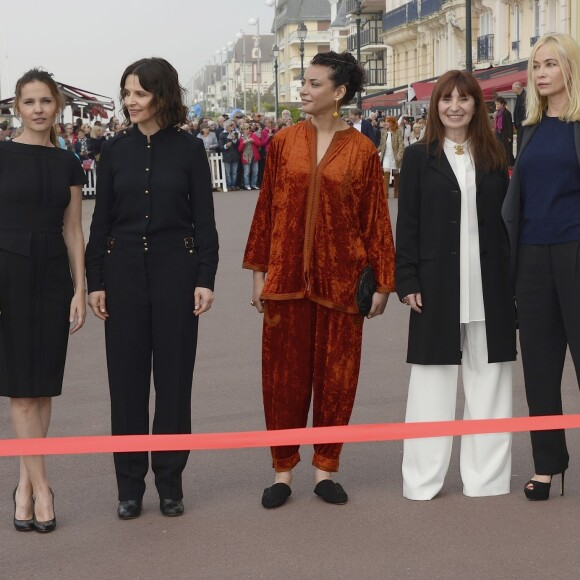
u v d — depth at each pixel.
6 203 5.11
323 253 5.38
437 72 54.38
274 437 4.65
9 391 5.13
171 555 4.77
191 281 5.31
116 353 5.31
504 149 5.48
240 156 34.38
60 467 6.16
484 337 5.46
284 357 5.49
